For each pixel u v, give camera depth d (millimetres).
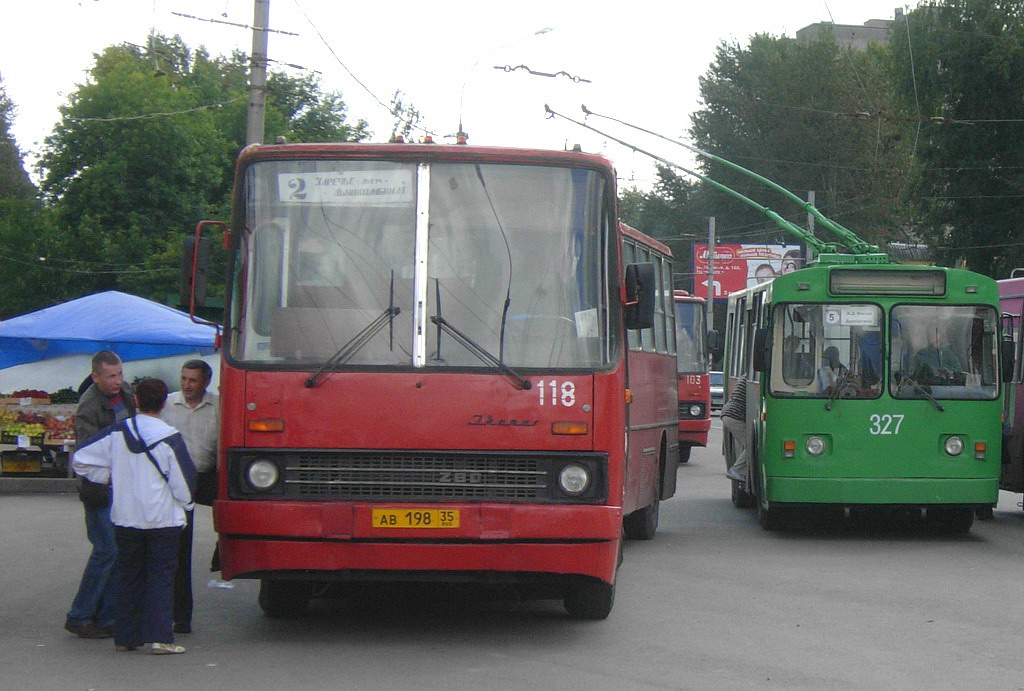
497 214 8242
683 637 8711
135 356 20844
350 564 7730
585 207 8281
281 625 9086
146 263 39906
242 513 7766
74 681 7277
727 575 11633
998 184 41656
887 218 59906
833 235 61656
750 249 59625
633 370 12281
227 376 7973
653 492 13992
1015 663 8016
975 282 14312
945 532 15266
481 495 7840
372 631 8852
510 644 8406
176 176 42000
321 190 8273
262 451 7863
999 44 39750
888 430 14148
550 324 8078
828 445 14227
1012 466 16156
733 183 64688
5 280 40812
